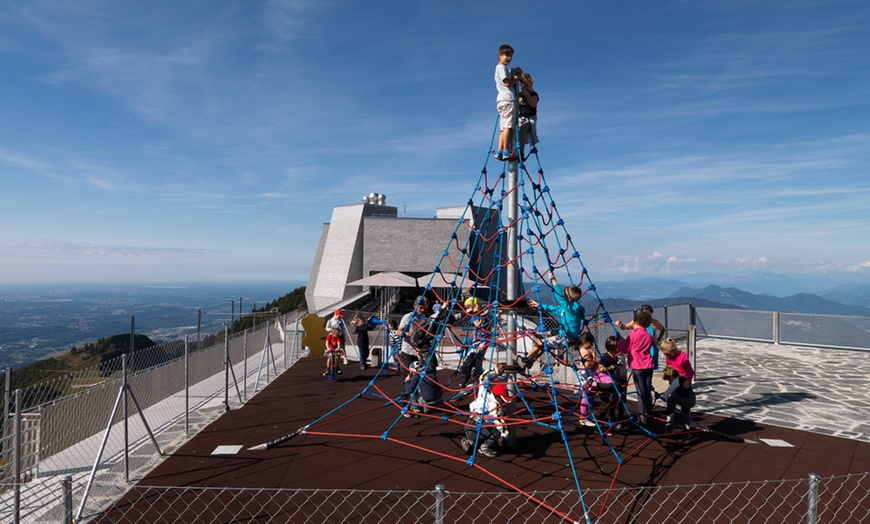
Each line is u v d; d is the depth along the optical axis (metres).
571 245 9.84
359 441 8.73
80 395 7.42
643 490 6.61
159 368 10.66
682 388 9.03
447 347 17.72
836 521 5.73
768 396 12.29
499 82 8.30
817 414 10.66
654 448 8.42
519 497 6.39
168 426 9.76
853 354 18.73
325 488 6.66
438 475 7.16
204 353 13.80
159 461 7.77
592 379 9.57
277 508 6.03
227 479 7.00
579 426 9.68
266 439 8.91
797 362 17.11
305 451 8.23
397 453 8.12
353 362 17.33
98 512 5.94
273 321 23.73
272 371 16.48
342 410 10.93
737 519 5.76
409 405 9.64
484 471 7.31
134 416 9.60
